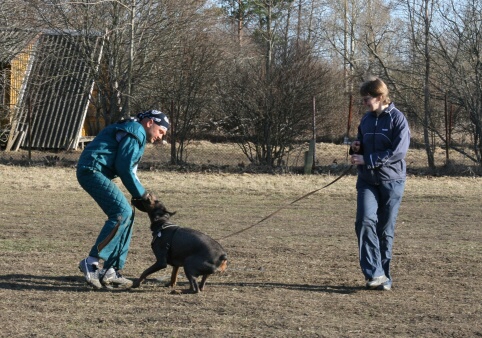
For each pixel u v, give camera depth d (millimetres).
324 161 21719
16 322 5914
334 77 22000
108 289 7223
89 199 14453
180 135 20594
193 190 15781
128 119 7301
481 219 12461
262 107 20141
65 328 5746
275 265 8508
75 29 22859
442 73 21328
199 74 20812
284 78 20312
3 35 23016
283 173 19031
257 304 6574
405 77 22797
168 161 20594
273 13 36438
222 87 20750
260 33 34969
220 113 20922
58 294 6973
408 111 21922
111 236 7145
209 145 22672
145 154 22453
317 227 11438
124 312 6273
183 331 5656
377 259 7145
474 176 18688
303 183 16859
